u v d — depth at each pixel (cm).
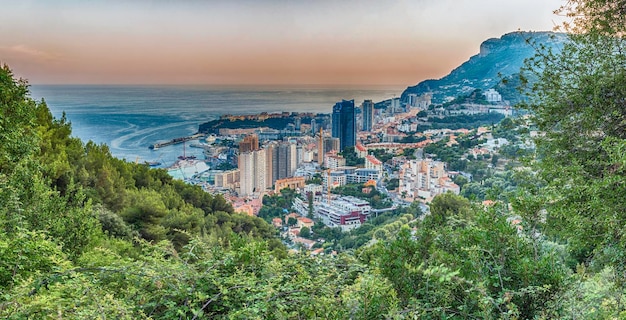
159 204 1784
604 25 575
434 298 282
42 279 275
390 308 257
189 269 286
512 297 272
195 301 260
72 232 696
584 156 548
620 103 546
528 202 375
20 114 847
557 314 269
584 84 564
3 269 333
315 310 262
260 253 317
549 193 492
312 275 315
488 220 319
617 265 406
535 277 275
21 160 807
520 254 301
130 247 930
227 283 273
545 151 590
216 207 2634
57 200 743
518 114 632
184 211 2133
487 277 275
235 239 335
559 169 520
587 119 548
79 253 679
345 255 335
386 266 307
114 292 274
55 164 1303
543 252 324
